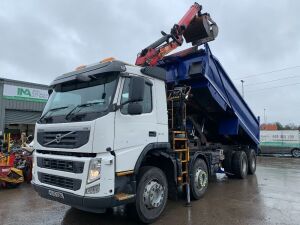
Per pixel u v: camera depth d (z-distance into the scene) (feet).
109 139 15.90
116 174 16.06
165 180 19.79
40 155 18.58
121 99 16.92
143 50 24.85
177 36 26.78
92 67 18.21
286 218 19.40
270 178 36.45
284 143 84.12
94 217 19.70
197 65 25.73
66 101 18.79
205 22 27.71
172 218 19.45
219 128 33.01
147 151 18.22
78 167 15.89
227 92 29.94
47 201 24.31
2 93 71.10
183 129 23.47
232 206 22.43
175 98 23.85
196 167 24.36
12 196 26.30
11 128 75.00
